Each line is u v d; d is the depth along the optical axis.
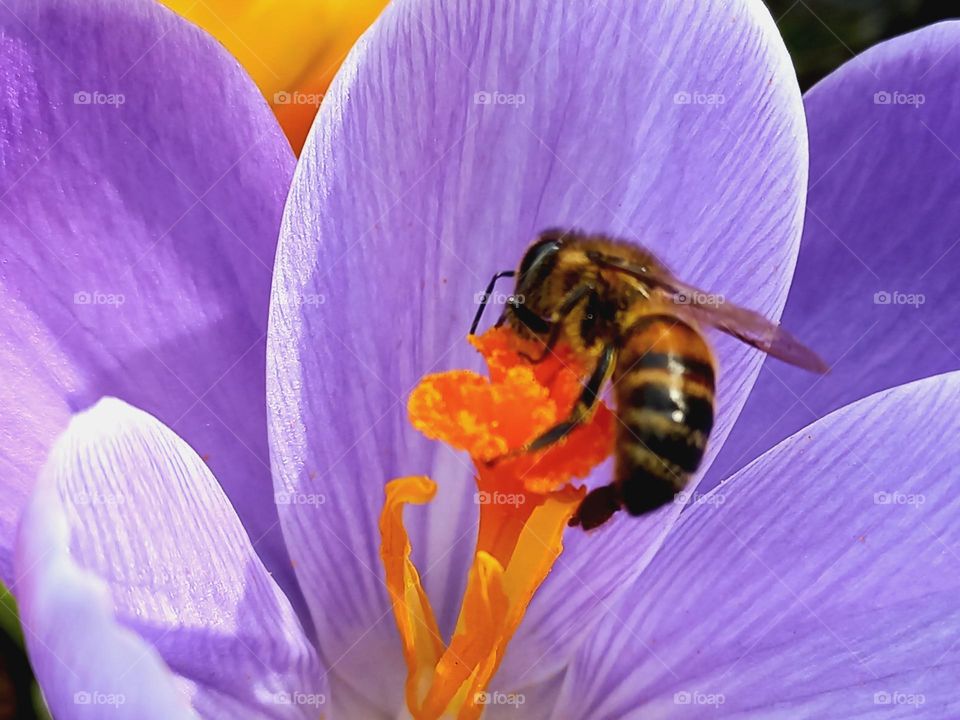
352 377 0.07
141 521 0.06
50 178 0.07
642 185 0.07
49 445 0.07
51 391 0.07
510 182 0.07
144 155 0.07
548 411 0.07
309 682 0.07
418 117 0.07
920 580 0.07
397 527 0.07
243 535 0.07
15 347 0.07
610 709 0.07
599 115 0.07
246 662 0.07
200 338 0.07
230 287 0.07
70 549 0.06
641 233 0.07
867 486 0.07
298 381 0.07
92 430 0.06
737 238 0.07
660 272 0.07
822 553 0.07
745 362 0.07
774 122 0.07
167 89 0.07
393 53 0.07
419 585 0.07
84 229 0.07
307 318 0.07
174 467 0.06
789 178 0.07
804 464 0.07
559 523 0.07
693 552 0.07
